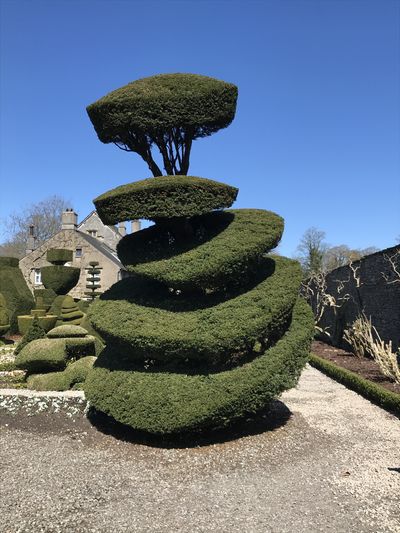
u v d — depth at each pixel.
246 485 4.41
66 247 29.39
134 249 6.08
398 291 11.61
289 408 7.46
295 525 3.66
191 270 5.51
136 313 5.75
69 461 5.00
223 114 6.12
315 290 22.39
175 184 5.41
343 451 5.43
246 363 5.73
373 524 3.70
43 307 21.83
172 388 5.38
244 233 5.91
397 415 7.18
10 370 11.04
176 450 5.34
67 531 3.53
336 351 15.73
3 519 3.71
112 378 5.80
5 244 43.75
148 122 5.88
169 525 3.63
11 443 5.58
